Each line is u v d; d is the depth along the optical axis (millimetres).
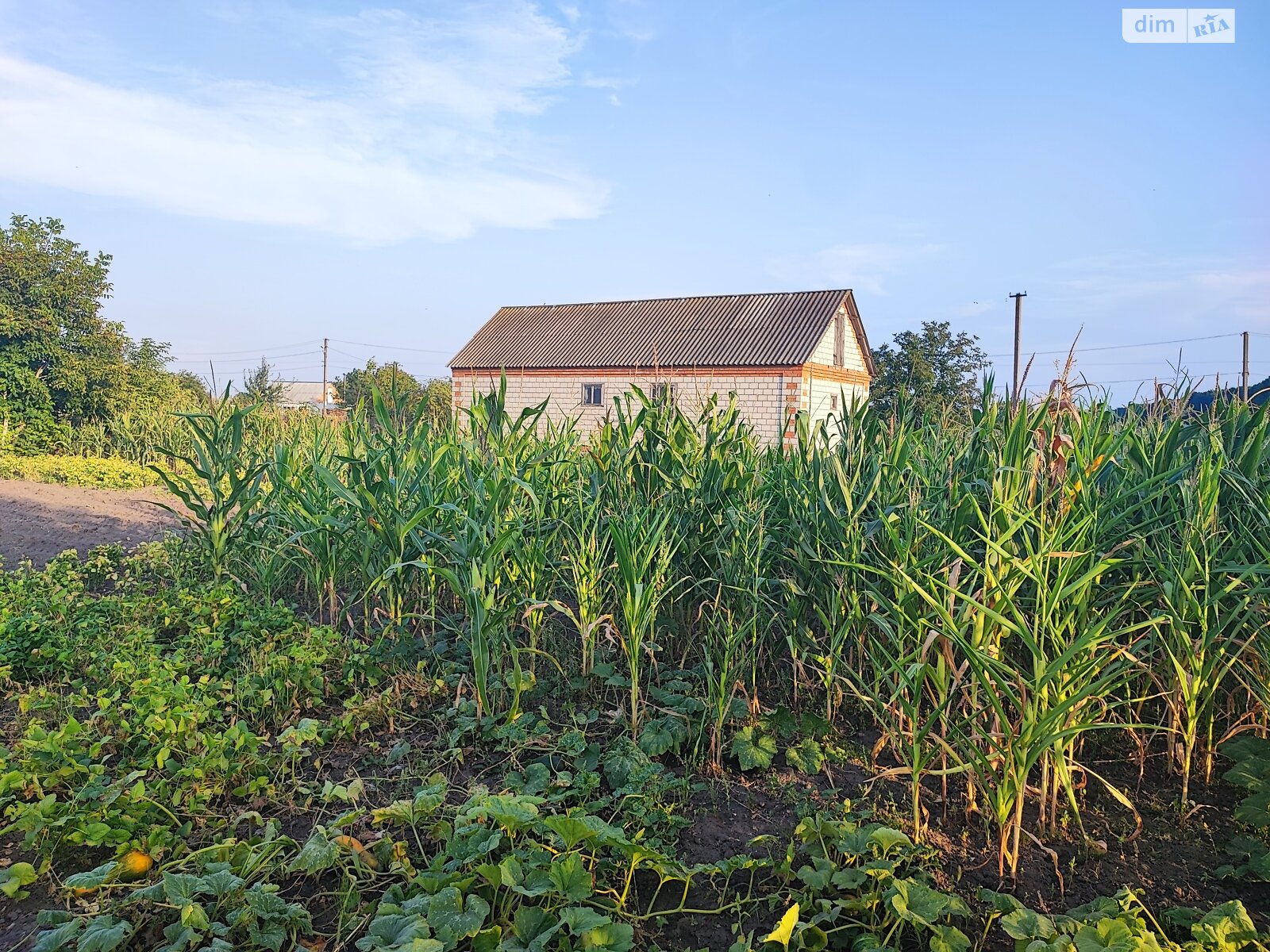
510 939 2537
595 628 4805
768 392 23312
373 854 3164
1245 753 3572
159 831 3121
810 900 2877
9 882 2887
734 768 4023
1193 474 4098
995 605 3357
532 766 3768
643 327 27609
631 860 2965
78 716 4535
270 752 4008
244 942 2631
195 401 22922
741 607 4750
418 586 5980
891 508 4188
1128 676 3812
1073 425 4238
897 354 31094
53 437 19531
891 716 3762
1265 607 3615
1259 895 3023
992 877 3121
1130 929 2508
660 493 5562
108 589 7680
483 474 5145
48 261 19375
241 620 5738
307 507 5996
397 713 4574
